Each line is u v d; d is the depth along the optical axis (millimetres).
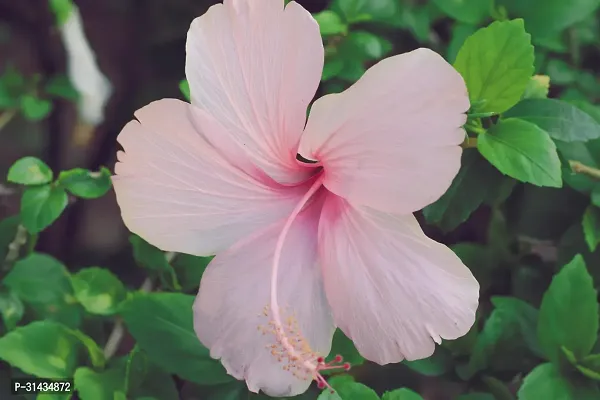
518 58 599
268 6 573
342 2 661
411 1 673
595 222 646
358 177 578
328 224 594
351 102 569
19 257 672
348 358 622
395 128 565
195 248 597
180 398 646
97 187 647
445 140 561
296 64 574
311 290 595
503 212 663
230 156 591
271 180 602
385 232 581
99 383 630
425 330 579
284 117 583
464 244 667
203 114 583
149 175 591
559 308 629
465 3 651
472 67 605
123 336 657
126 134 588
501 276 670
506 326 643
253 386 595
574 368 630
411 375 658
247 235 598
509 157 599
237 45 579
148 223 594
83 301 647
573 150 649
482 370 647
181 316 631
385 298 581
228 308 595
